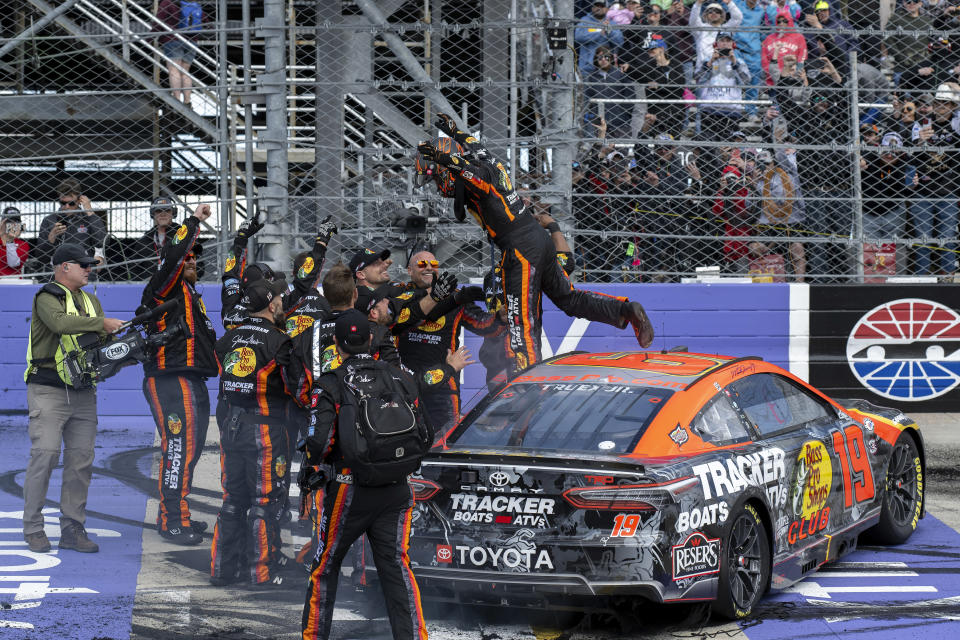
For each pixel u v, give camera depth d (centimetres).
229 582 2322
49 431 2519
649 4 4494
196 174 5044
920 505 2734
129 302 4006
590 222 4038
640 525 1848
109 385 4053
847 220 4056
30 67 4934
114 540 2666
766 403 2278
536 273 2547
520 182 4006
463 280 4056
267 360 2300
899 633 1972
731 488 1986
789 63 4131
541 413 2103
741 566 2030
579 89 3931
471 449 2017
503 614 2103
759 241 3922
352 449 1723
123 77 4838
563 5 3825
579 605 1892
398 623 1783
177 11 4625
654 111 4153
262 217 3981
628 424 2022
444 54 4788
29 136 5109
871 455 2517
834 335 4091
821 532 2306
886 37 4034
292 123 4750
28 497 2531
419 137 4119
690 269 4091
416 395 1823
